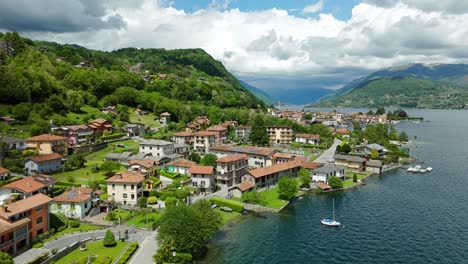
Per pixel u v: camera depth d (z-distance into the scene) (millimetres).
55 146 147625
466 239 90688
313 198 128125
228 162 136500
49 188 108750
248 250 85562
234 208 112688
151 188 123312
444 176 157625
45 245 81250
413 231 96125
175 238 78375
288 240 91375
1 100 182000
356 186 144000
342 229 98312
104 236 85375
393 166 179500
